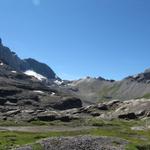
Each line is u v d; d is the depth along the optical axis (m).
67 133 103.75
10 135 88.06
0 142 71.06
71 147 59.41
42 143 62.22
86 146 60.47
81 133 104.00
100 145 62.16
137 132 117.19
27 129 131.00
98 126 156.88
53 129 133.25
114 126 157.62
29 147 59.81
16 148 60.41
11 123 159.00
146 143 72.19
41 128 138.12
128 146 64.56
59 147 59.09
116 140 68.88
